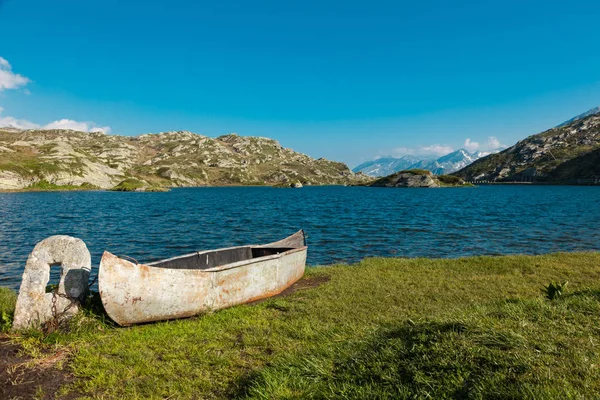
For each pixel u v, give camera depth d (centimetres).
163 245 2569
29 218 4134
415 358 495
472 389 408
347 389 460
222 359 614
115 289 759
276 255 1141
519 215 4478
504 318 661
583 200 7450
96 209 5484
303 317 853
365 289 1134
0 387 538
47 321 730
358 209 5794
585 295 818
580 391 390
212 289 917
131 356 628
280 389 484
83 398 509
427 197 9619
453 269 1476
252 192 14312
